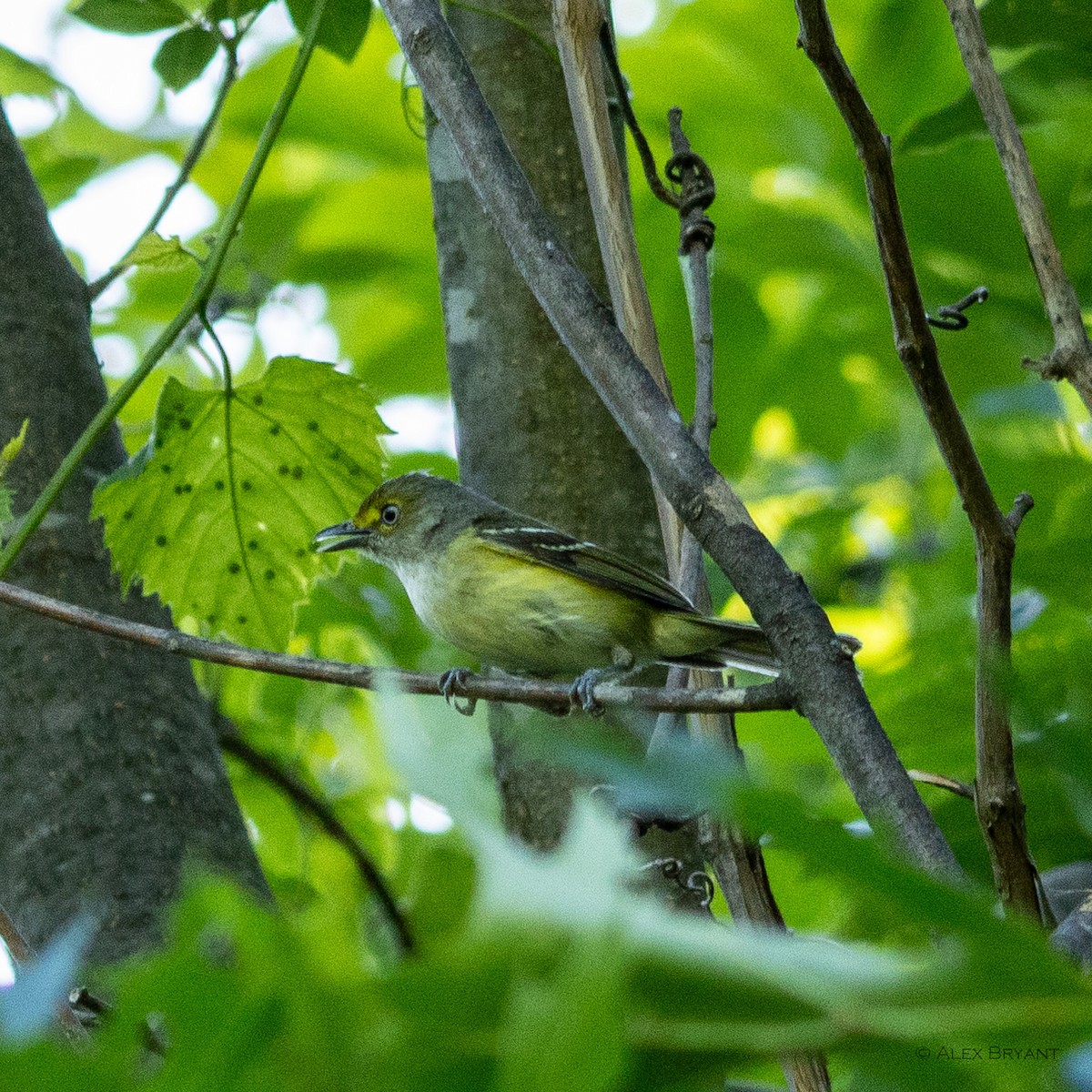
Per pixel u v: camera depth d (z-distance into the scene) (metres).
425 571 12.12
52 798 9.11
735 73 16.50
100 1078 2.26
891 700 10.21
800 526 18.61
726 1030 2.32
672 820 6.70
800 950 2.34
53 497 8.98
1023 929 2.26
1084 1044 2.31
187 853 9.05
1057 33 11.08
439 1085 2.29
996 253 15.02
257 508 10.63
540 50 11.04
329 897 2.61
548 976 2.21
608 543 10.36
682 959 2.22
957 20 7.04
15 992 2.29
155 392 17.25
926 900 2.27
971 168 14.52
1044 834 9.19
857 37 16.25
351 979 2.30
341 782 15.75
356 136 18.39
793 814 2.28
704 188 8.81
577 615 11.16
